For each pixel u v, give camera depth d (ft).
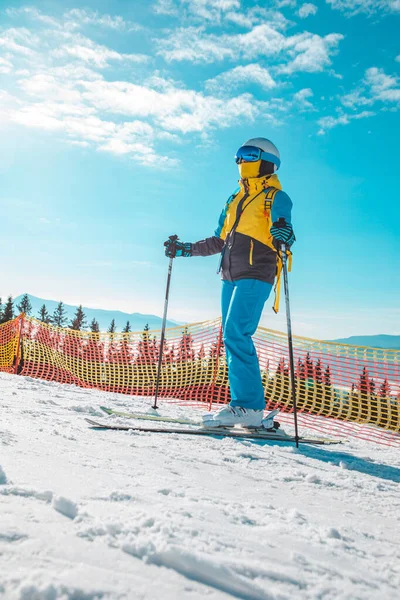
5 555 2.82
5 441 6.52
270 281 12.33
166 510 4.28
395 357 17.85
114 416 12.24
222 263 12.73
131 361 28.14
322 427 17.15
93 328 241.14
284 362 20.76
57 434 8.04
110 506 4.08
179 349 25.45
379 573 3.76
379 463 9.98
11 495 4.02
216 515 4.47
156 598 2.61
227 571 2.98
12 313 194.80
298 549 3.91
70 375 31.40
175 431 10.53
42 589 2.43
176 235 15.15
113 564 2.92
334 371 19.26
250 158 12.39
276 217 11.68
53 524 3.43
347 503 6.35
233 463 7.92
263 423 11.76
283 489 6.60
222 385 23.02
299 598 2.95
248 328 11.95
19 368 33.91
